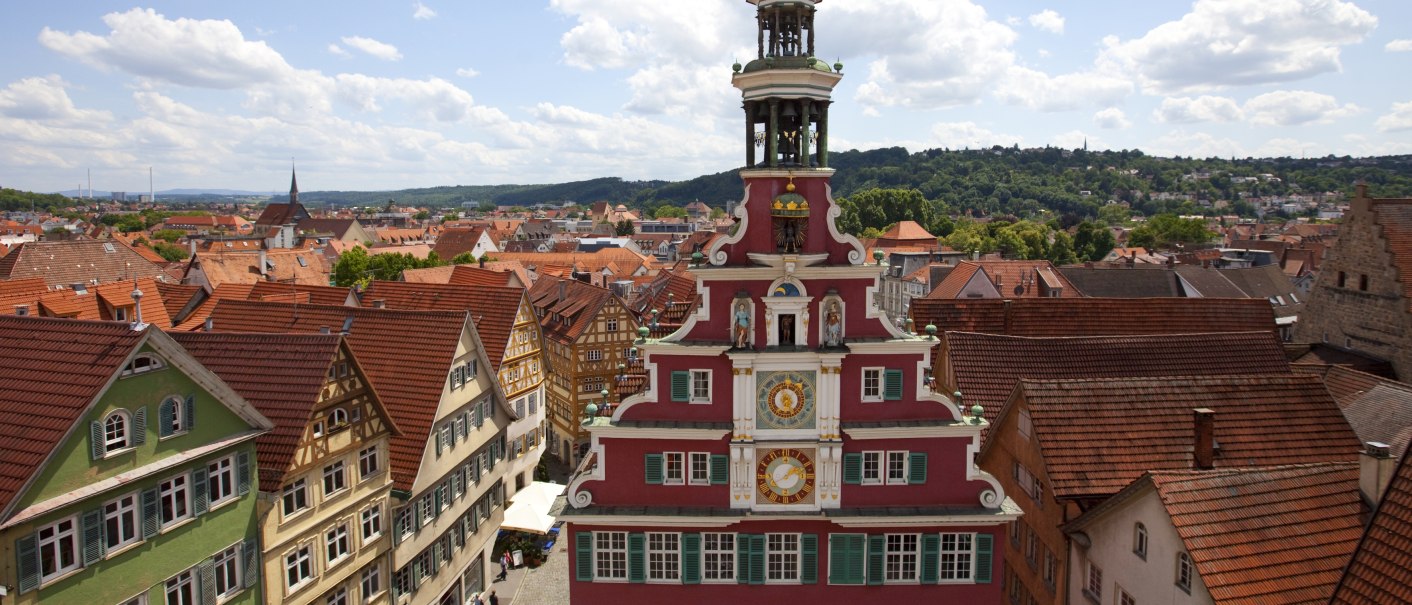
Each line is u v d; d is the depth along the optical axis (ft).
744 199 88.22
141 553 77.71
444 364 122.93
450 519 126.31
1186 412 96.12
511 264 436.35
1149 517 75.05
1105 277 299.38
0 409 75.05
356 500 104.27
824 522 88.94
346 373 102.01
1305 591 66.39
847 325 88.17
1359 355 159.53
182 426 81.92
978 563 89.40
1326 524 71.26
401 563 113.19
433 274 329.72
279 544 92.99
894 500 89.20
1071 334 159.53
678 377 88.43
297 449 93.45
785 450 88.38
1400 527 53.83
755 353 86.33
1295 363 151.84
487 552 142.31
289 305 148.05
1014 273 289.53
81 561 72.69
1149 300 164.45
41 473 68.85
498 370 163.73
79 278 237.86
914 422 88.74
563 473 217.56
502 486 149.48
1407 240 153.28
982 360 123.13
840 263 88.69
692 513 87.97
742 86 88.99
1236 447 92.73
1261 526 70.38
